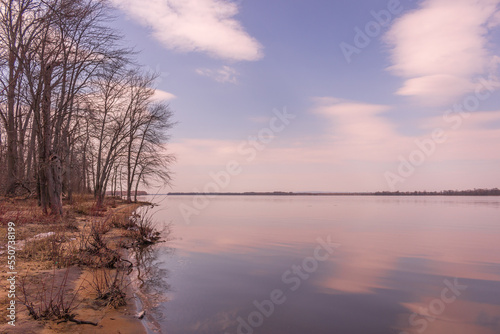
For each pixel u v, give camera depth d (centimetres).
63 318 464
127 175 4256
